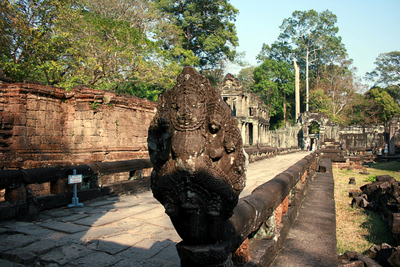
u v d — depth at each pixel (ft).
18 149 37.63
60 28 63.52
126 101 50.08
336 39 202.18
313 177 41.63
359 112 180.24
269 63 183.11
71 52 63.36
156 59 72.59
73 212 19.38
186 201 7.28
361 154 102.32
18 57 60.70
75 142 43.01
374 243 18.43
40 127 40.45
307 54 198.90
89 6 86.79
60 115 43.27
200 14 126.52
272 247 11.64
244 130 94.27
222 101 7.79
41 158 39.83
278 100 183.01
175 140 7.38
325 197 26.86
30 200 17.42
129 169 27.12
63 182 21.07
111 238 14.30
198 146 7.26
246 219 9.12
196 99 7.47
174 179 7.39
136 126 53.42
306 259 11.94
